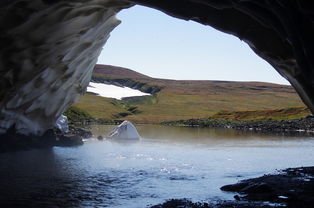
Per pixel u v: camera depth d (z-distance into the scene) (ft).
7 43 62.28
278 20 48.60
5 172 68.69
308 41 45.27
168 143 129.80
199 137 159.63
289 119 245.45
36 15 58.59
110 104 425.28
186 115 394.11
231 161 87.76
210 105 500.74
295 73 56.85
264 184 54.34
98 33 80.48
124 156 93.15
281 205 45.88
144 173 70.49
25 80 75.46
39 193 53.52
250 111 302.66
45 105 96.02
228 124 253.03
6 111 83.92
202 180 64.39
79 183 60.64
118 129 143.84
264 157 95.40
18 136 98.63
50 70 80.64
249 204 46.83
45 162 81.05
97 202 49.57
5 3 53.52
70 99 104.73
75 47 77.77
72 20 64.75
